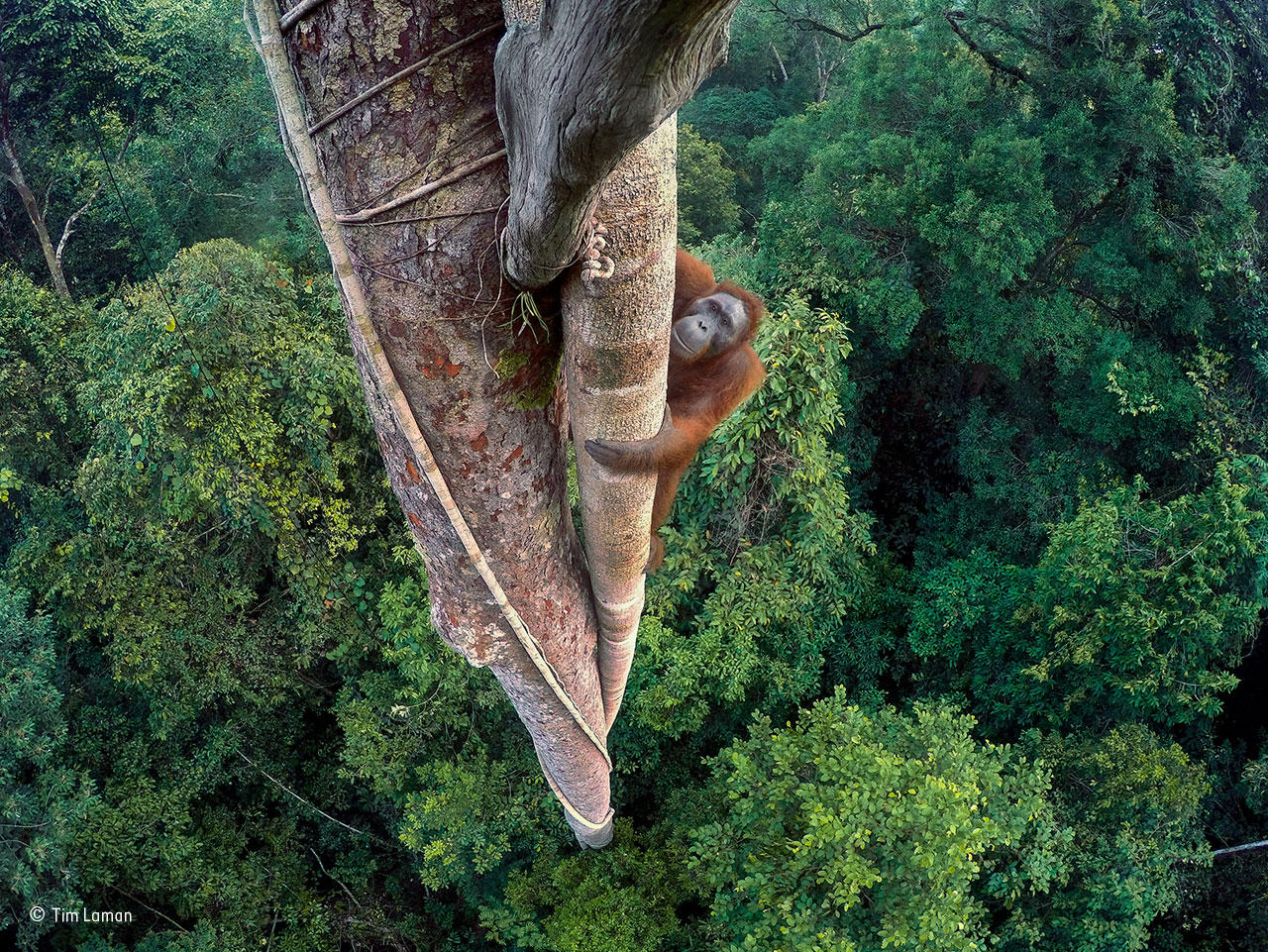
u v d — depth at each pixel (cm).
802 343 1030
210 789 1245
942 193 1243
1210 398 1200
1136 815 967
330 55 209
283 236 1552
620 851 1018
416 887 1316
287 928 1227
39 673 1067
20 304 1280
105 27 1602
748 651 1052
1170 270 1224
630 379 256
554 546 328
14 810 1011
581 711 407
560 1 153
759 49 2130
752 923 852
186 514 1107
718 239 1453
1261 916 1066
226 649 1191
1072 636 1041
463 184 222
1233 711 1283
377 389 270
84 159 1594
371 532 1263
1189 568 1002
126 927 1202
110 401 1082
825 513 1090
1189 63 1214
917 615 1212
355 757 1117
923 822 754
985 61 1347
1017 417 1411
